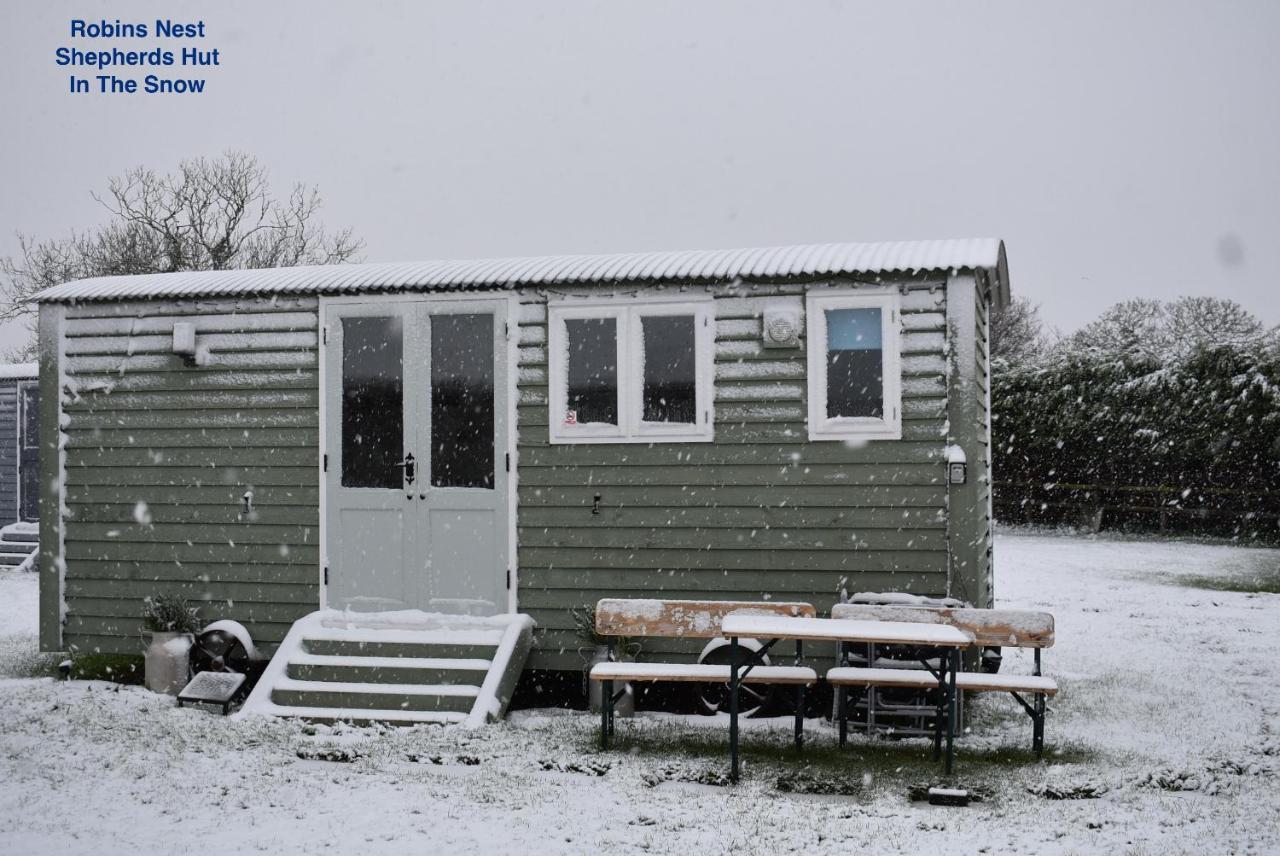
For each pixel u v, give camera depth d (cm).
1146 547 2103
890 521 854
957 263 848
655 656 885
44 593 1000
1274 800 633
